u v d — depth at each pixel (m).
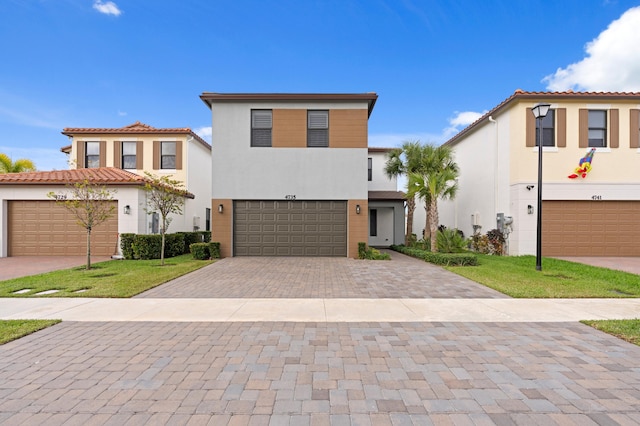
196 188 19.25
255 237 13.28
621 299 6.51
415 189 13.32
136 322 5.09
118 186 13.11
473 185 16.91
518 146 13.25
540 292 6.99
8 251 13.16
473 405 2.81
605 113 13.32
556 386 3.14
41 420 2.60
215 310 5.77
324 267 10.63
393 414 2.68
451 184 16.89
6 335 4.39
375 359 3.76
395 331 4.71
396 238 19.02
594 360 3.72
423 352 3.96
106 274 9.11
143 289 7.24
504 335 4.54
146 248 12.41
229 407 2.78
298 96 13.05
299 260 12.27
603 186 13.15
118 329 4.77
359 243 12.94
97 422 2.57
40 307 5.90
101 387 3.11
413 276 9.05
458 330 4.75
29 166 20.98
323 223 13.29
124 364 3.61
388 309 5.86
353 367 3.55
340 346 4.14
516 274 9.11
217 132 13.23
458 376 3.35
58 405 2.81
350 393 3.01
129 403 2.84
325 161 13.30
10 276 8.88
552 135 13.31
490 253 14.04
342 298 6.66
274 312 5.66
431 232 12.59
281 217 13.30
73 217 13.20
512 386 3.14
